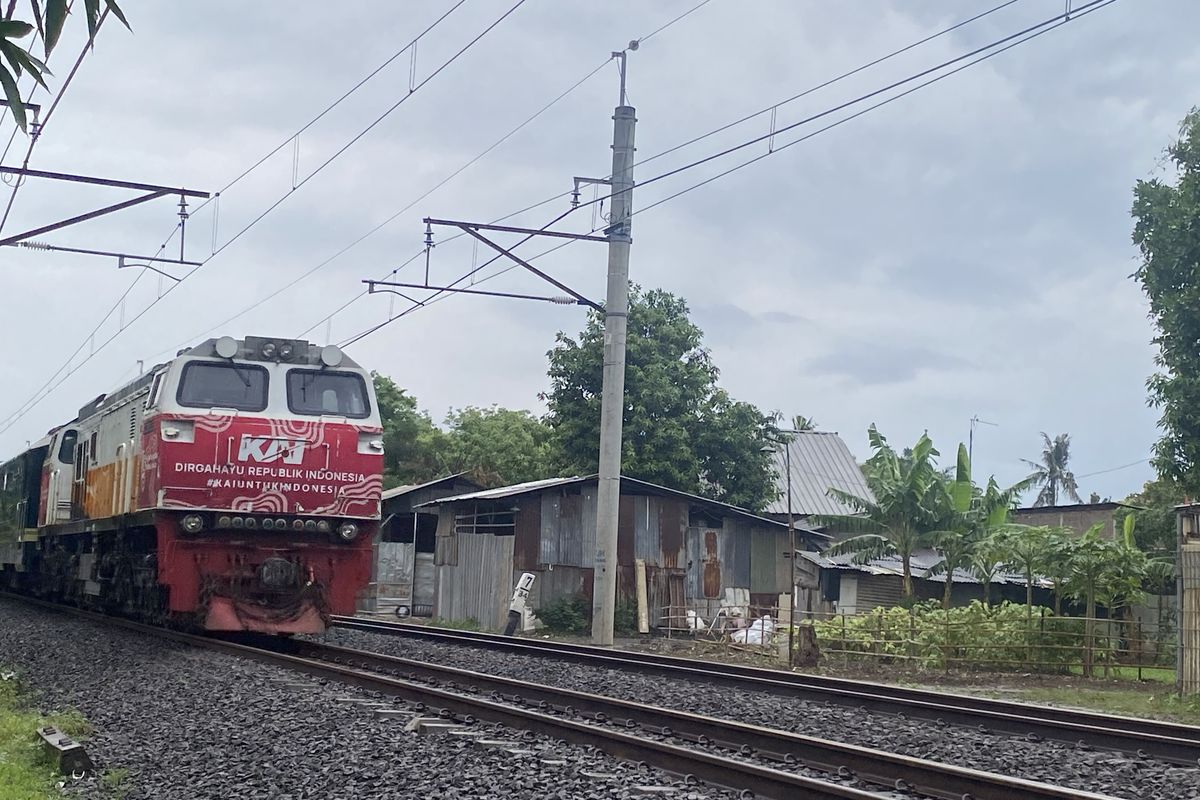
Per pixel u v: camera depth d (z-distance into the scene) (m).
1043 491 66.06
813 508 40.75
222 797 8.18
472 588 32.16
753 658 23.44
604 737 9.98
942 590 33.69
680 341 38.78
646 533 31.36
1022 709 13.32
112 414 21.62
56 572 27.41
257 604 17.58
